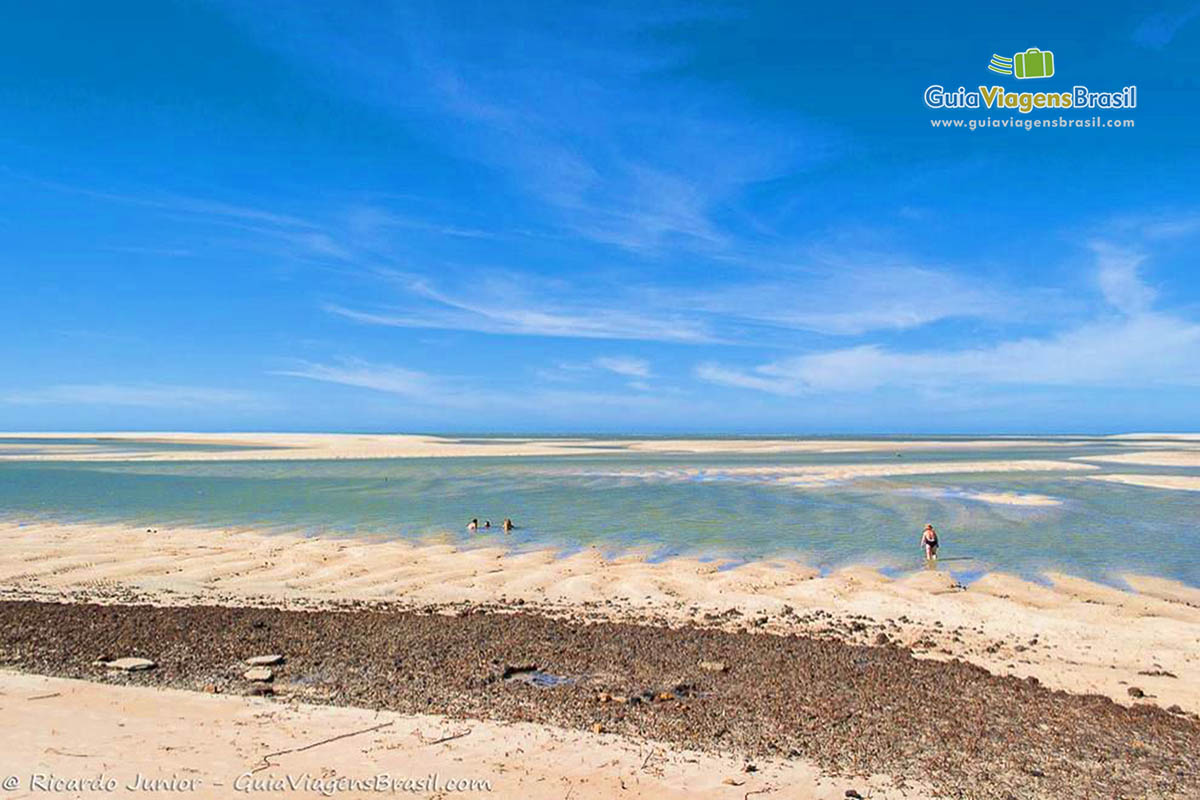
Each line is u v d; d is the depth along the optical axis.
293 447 110.81
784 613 19.30
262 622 16.77
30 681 12.77
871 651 15.41
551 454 94.50
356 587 21.89
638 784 9.43
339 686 12.81
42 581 22.06
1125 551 27.94
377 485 51.66
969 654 15.87
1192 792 9.49
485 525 33.56
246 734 10.71
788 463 74.81
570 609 19.42
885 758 10.30
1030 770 10.02
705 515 36.97
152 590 21.03
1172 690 13.57
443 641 15.42
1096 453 106.44
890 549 28.42
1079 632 17.73
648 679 13.34
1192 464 76.94
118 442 133.38
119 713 11.41
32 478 56.53
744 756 10.28
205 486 50.62
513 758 10.09
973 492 46.78
